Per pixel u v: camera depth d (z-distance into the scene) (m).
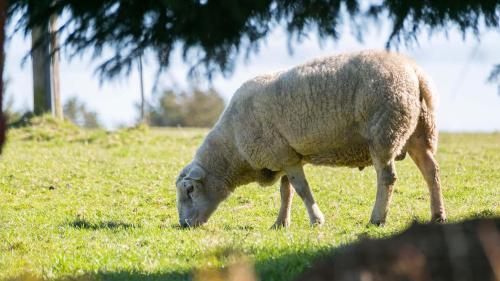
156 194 40.53
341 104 27.88
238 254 20.95
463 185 40.38
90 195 40.84
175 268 21.44
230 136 31.83
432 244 11.35
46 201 39.72
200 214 32.69
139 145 59.31
